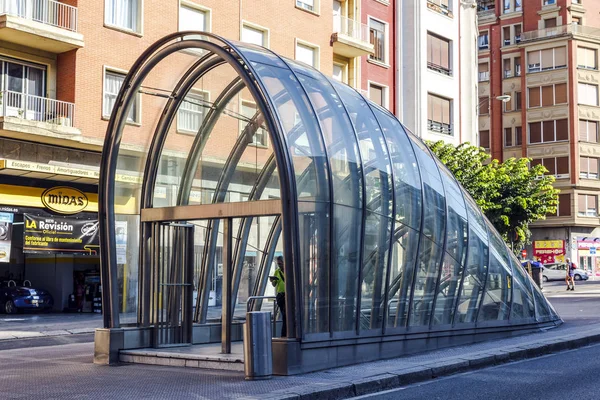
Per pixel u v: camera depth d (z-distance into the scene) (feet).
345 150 38.06
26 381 33.35
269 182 46.21
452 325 45.80
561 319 64.80
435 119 128.16
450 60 132.57
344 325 36.81
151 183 42.88
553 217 194.08
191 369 36.68
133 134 42.86
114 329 40.34
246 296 50.55
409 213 42.34
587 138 194.49
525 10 204.74
